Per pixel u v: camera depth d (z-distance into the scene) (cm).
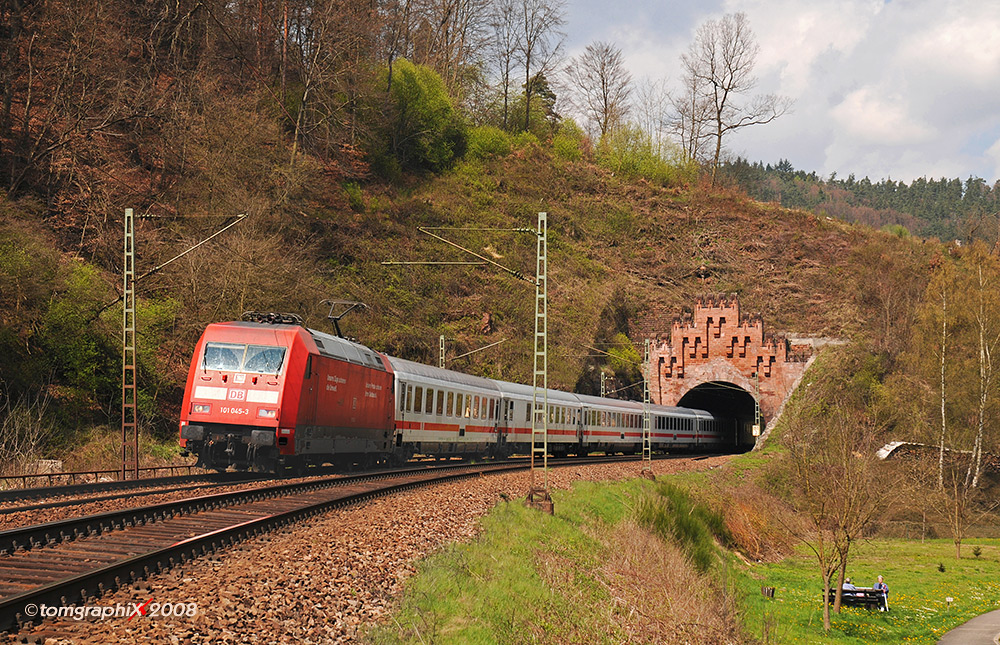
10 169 3903
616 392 6812
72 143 4062
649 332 7588
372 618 982
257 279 3744
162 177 4500
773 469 4938
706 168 10912
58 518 1409
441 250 6838
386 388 2903
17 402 2825
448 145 8550
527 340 6359
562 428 4600
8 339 2922
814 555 4053
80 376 3075
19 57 4222
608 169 10188
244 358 2214
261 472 2420
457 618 1099
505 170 8912
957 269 7956
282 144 5416
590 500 2684
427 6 9100
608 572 1914
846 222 9812
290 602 935
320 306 4275
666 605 1878
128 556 1048
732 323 6247
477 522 1800
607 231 8800
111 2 4572
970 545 4572
